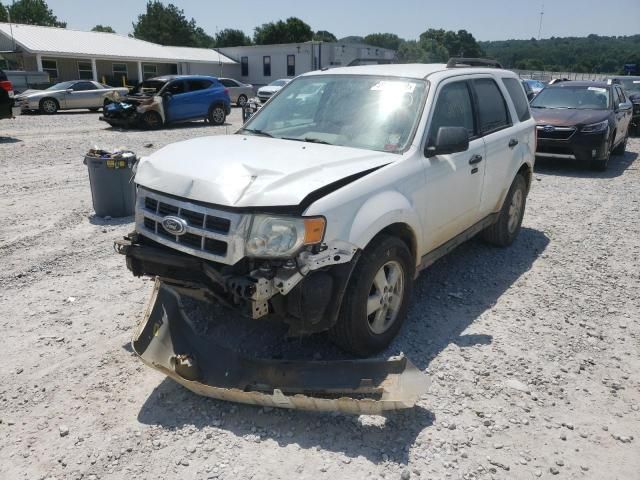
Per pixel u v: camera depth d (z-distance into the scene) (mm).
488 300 4805
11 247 5855
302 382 3289
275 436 2986
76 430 3016
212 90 19641
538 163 12266
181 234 3273
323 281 3164
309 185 3154
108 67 40094
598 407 3326
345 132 4184
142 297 4680
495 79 5520
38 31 37250
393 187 3641
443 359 3777
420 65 5031
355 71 4730
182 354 3510
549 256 6008
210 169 3350
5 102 14648
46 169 10250
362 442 2949
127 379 3488
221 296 3236
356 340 3531
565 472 2785
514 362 3779
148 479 2674
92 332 4066
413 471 2750
